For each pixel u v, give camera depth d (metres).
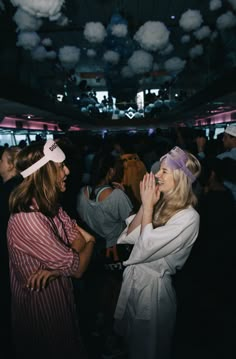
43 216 1.49
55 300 1.59
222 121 17.31
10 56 15.53
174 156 1.83
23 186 1.50
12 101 9.40
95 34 9.91
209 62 17.50
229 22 10.15
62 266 1.46
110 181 3.19
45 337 1.57
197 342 2.78
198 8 15.70
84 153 6.10
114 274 3.23
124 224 3.12
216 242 3.15
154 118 29.17
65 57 13.62
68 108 17.30
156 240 1.76
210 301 3.29
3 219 2.58
